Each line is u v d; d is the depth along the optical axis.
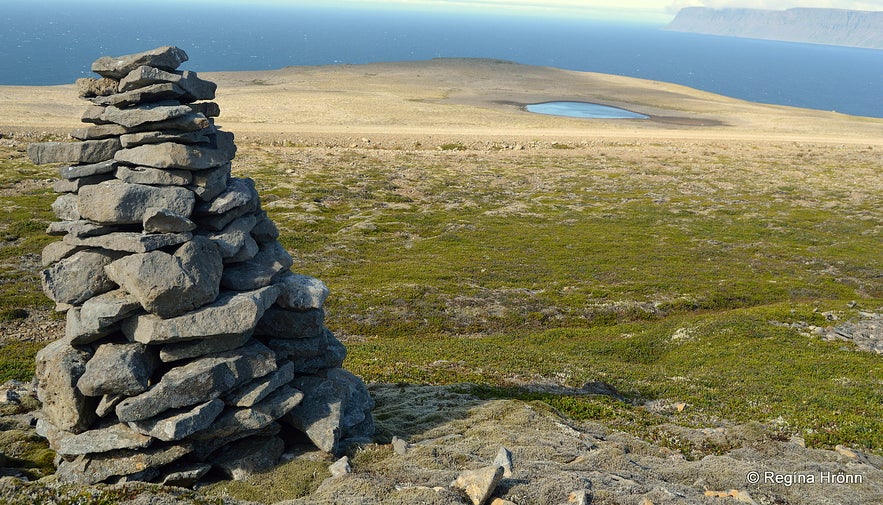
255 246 15.95
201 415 13.38
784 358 28.00
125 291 14.14
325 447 14.57
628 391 22.94
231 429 14.00
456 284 40.72
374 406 19.30
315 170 73.56
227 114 113.12
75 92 132.12
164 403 13.26
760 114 158.12
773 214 63.59
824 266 47.97
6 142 74.94
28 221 45.16
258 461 14.17
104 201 14.02
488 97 164.62
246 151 81.44
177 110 14.52
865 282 44.47
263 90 154.38
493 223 57.62
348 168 75.88
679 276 44.16
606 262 47.19
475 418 17.77
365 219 56.28
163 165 14.50
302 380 16.08
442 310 36.47
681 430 18.31
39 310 32.28
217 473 14.16
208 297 14.19
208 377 13.71
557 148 97.69
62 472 13.31
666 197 69.56
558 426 17.28
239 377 14.23
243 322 14.23
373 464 14.40
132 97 14.76
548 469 13.88
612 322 36.50
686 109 162.38
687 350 30.50
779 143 107.94
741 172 83.88
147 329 13.56
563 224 58.31
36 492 12.16
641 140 105.00
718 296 40.06
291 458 14.64
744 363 27.59
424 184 70.38
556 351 29.72
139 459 13.26
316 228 53.00
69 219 15.13
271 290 15.28
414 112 127.31
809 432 18.34
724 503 12.77
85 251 14.52
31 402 17.91
